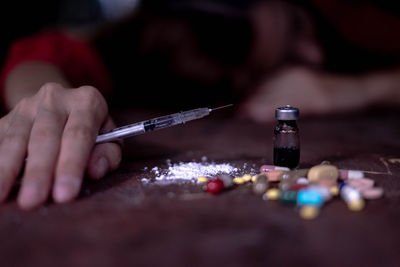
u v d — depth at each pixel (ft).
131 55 3.47
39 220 1.08
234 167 1.46
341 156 1.59
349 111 2.84
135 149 1.73
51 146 1.21
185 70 3.47
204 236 1.01
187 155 1.63
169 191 1.24
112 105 3.15
